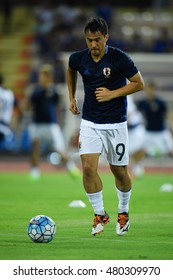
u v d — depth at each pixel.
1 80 63.81
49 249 26.09
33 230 27.33
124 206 29.30
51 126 59.19
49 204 41.34
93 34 27.58
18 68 99.31
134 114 62.69
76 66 28.80
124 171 28.89
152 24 103.12
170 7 109.25
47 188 51.94
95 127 28.39
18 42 102.31
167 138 63.94
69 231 30.72
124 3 109.56
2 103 63.81
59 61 89.12
